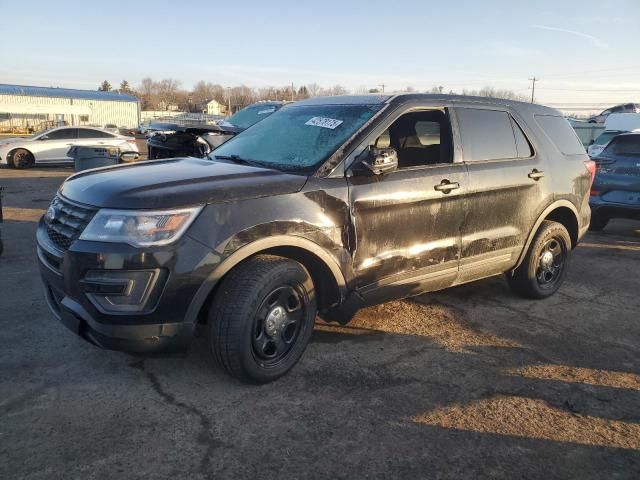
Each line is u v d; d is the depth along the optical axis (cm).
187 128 852
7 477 258
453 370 384
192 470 269
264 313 342
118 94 6012
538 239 513
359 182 376
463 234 444
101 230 305
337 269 367
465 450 291
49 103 5472
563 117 564
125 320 303
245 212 326
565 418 326
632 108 3384
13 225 858
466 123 454
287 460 278
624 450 296
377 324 464
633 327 479
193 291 311
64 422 305
